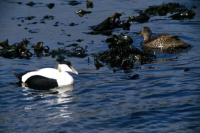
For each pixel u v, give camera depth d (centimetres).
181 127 2055
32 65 2855
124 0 4281
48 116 2198
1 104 2333
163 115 2159
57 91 2473
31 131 2066
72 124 2112
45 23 3703
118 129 2056
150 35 3195
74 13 3938
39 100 2370
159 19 3700
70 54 3000
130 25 3588
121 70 2730
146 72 2680
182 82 2512
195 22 3581
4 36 3431
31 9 4081
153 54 2959
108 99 2348
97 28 3506
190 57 2905
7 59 2962
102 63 2850
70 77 2555
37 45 3102
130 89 2452
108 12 3934
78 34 3422
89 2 4100
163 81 2533
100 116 2175
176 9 3841
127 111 2211
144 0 4250
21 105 2320
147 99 2330
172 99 2319
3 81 2597
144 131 2031
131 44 3172
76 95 2416
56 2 4278
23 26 3644
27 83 2550
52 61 2922
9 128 2098
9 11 4038
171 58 2908
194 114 2158
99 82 2561
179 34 3331
